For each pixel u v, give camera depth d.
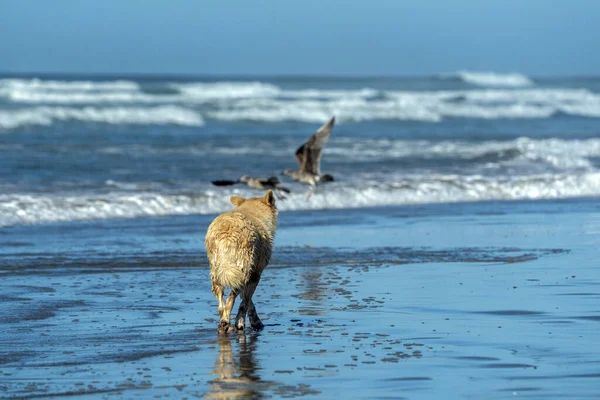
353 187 56.25
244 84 161.25
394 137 95.38
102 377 19.17
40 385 18.52
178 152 74.56
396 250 38.06
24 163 63.72
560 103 149.50
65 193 51.06
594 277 31.36
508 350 21.33
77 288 29.62
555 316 25.03
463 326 23.92
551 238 41.44
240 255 23.27
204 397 17.73
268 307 26.92
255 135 93.12
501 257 36.12
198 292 29.38
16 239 39.69
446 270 33.19
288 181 58.88
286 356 21.05
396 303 27.17
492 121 123.00
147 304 27.27
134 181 56.94
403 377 19.11
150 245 39.03
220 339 22.91
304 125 107.94
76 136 86.19
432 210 52.06
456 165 70.00
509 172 67.25
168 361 20.61
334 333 23.42
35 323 24.42
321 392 18.06
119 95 125.88
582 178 62.78
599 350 21.25
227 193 52.69
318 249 38.28
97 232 42.16
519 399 17.52
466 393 17.88
